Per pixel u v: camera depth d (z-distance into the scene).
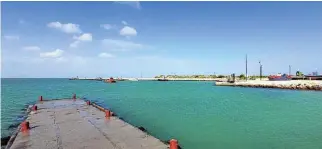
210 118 23.59
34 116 20.59
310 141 15.68
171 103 36.69
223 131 18.31
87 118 19.48
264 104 34.41
